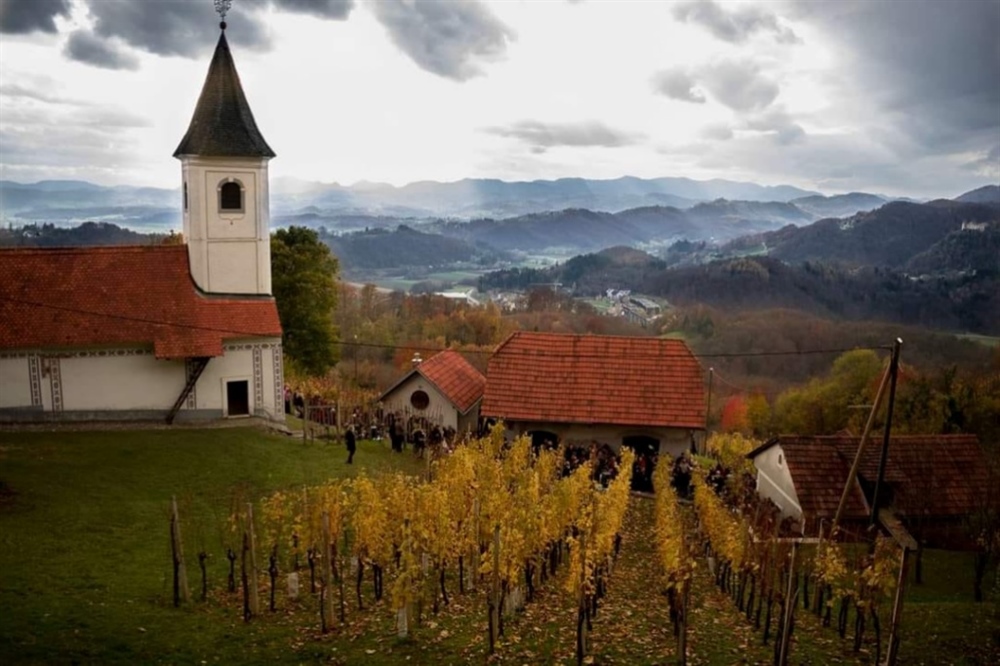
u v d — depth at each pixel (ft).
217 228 156.25
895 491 116.06
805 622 73.97
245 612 65.82
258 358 153.58
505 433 142.82
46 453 117.29
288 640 61.46
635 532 110.42
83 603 65.62
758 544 77.71
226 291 157.99
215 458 122.72
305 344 219.61
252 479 114.11
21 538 82.12
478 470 94.63
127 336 141.69
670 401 141.59
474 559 77.97
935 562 101.96
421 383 156.76
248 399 153.69
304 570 81.66
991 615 75.25
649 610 75.20
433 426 146.72
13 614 61.52
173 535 68.13
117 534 86.89
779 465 126.00
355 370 296.71
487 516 77.36
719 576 90.38
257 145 157.48
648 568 93.97
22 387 137.18
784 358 357.82
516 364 148.05
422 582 69.56
